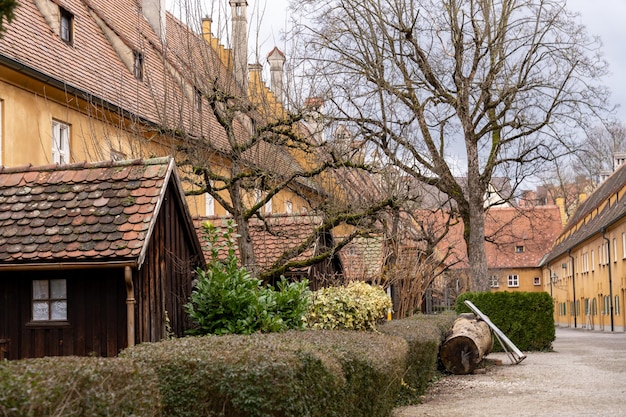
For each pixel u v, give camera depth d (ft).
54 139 69.31
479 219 103.71
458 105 99.09
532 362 74.74
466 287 152.56
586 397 47.55
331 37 94.68
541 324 91.40
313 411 22.06
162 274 39.06
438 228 94.68
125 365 15.93
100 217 36.76
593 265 200.95
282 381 20.58
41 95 69.36
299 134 56.70
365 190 59.36
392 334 44.04
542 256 290.76
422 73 98.68
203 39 54.90
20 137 66.90
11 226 37.11
